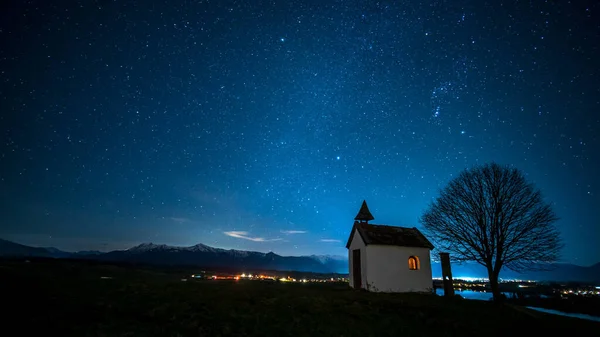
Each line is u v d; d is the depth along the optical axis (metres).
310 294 24.58
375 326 15.66
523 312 21.27
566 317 20.89
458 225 27.75
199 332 12.76
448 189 29.41
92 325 12.45
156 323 13.47
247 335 13.04
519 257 25.36
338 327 15.07
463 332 15.62
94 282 23.19
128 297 18.39
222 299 19.70
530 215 26.00
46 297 16.42
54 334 11.22
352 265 32.81
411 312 18.81
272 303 19.31
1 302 14.46
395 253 30.73
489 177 27.44
